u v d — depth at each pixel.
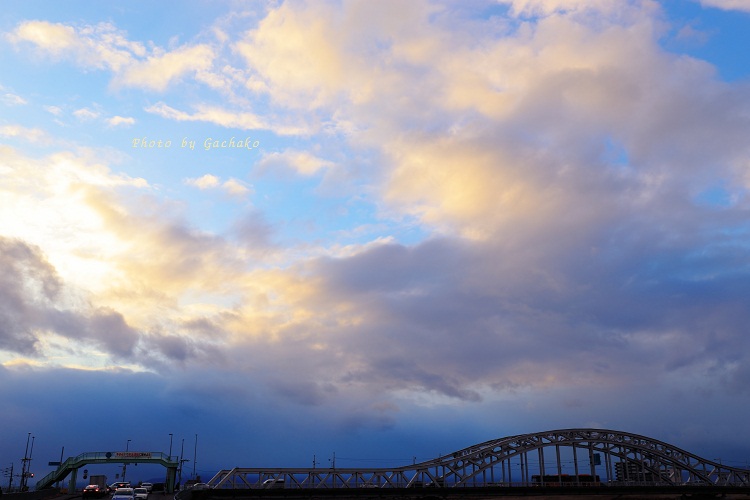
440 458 125.94
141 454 131.50
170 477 131.88
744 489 136.00
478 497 115.00
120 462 129.62
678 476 150.12
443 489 111.88
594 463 144.62
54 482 127.12
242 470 107.44
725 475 153.50
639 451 147.88
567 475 139.12
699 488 133.12
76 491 131.88
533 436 138.25
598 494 124.00
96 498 108.62
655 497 132.75
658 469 149.25
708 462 152.62
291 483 108.88
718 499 135.00
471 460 129.38
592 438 144.25
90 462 129.12
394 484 118.00
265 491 101.88
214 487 103.81
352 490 107.25
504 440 135.00
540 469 136.62
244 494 100.88
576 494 121.38
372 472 116.75
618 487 126.00
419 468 122.94
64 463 128.62
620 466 170.88
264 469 108.25
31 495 94.62
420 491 110.50
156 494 126.62
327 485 111.31
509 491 116.94
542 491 119.06
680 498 134.75
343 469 113.69
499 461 132.00
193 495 98.00
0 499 83.25
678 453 151.88
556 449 139.62
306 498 104.19
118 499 90.62
